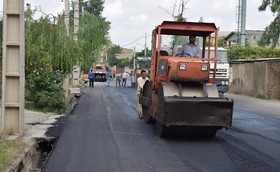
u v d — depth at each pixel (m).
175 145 10.83
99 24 27.55
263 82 30.45
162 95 11.41
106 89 38.38
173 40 13.37
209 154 9.87
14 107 10.92
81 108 19.97
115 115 17.05
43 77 17.61
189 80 11.46
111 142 10.98
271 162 9.16
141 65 40.22
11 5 10.75
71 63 19.86
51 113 16.98
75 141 11.02
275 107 22.94
